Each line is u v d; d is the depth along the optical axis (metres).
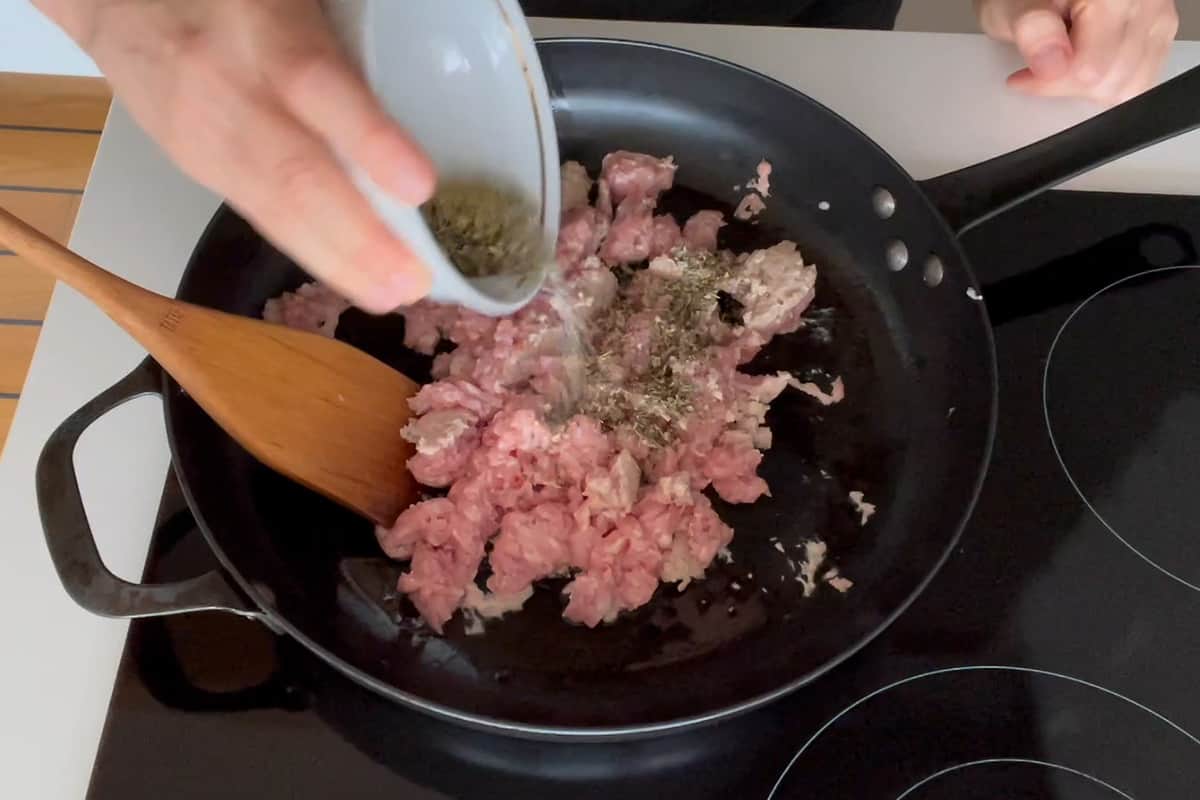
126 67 0.34
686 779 0.38
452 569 0.41
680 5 0.58
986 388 0.43
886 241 0.48
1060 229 0.49
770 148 0.51
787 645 0.40
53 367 0.45
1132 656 0.40
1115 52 0.51
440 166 0.42
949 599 0.41
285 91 0.31
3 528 0.42
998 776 0.38
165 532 0.41
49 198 0.82
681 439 0.44
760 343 0.47
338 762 0.38
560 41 0.50
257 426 0.39
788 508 0.43
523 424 0.42
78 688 0.39
